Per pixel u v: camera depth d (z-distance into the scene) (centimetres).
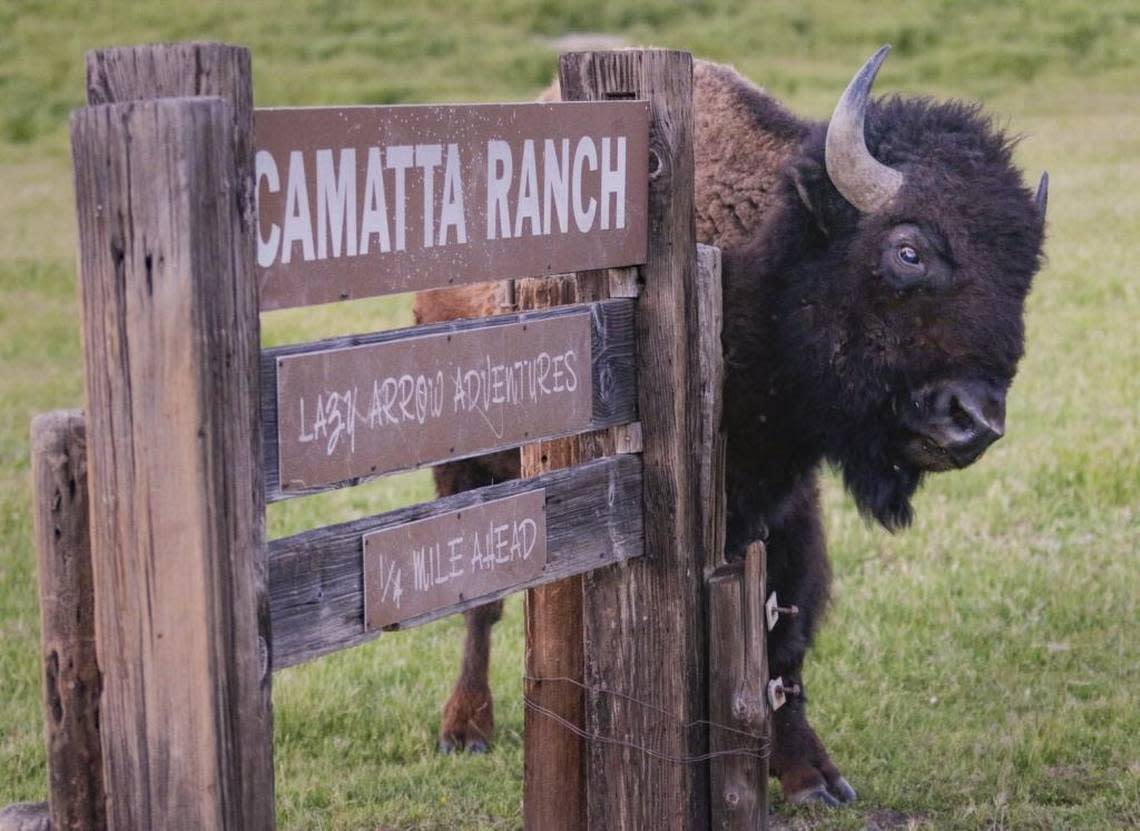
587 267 748
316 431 609
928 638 1431
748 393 1068
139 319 537
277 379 590
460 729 1280
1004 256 977
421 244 656
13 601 1552
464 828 1091
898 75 7150
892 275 976
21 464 2131
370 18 8469
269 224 589
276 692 1324
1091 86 6812
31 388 2639
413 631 1538
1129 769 1121
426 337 658
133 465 547
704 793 834
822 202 1013
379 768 1209
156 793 559
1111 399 2180
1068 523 1725
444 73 7456
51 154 5966
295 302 603
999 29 7950
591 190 743
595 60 776
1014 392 2256
